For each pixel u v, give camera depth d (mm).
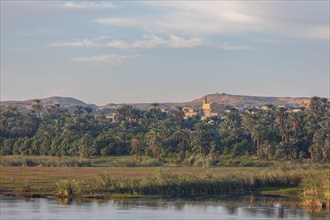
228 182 157250
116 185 146875
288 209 124125
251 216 113625
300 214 116438
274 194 153000
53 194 142375
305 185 146500
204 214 115500
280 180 165625
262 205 130625
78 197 138125
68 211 115375
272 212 119375
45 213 112375
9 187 154250
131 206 124438
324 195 131000
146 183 148625
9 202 128125
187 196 146250
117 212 115062
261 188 163125
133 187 146625
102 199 135500
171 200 136750
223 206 127875
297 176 166125
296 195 150500
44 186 155250
